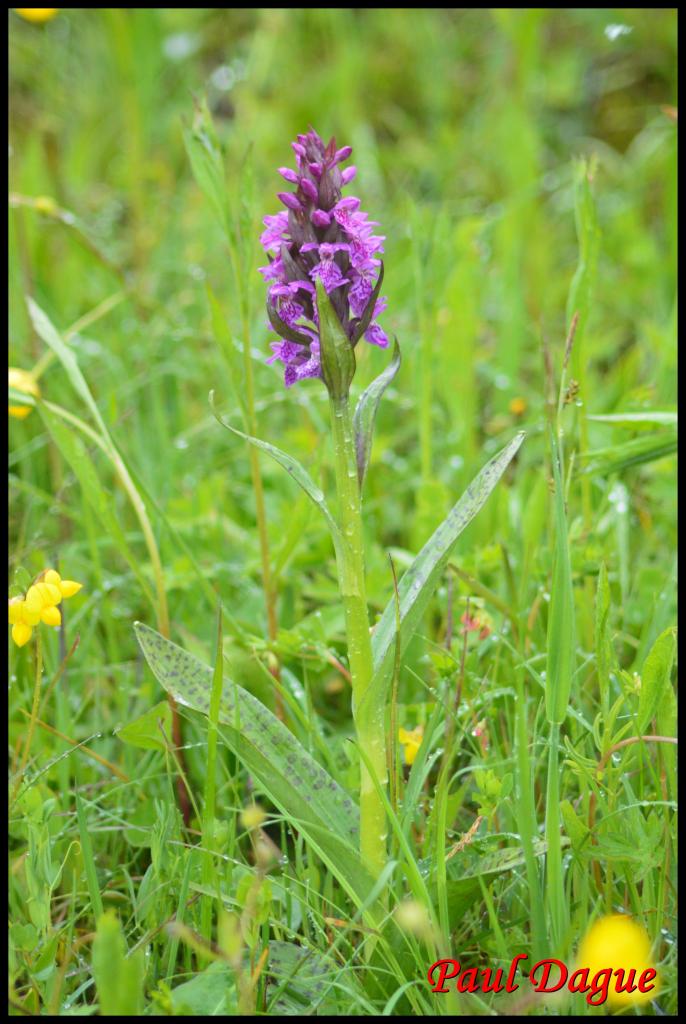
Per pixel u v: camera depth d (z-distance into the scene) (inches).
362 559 24.5
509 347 39.7
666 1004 25.1
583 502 30.6
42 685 30.1
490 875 24.8
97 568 30.9
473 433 36.3
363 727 24.5
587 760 25.9
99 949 22.9
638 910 25.2
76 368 29.2
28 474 35.3
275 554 31.4
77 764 28.0
